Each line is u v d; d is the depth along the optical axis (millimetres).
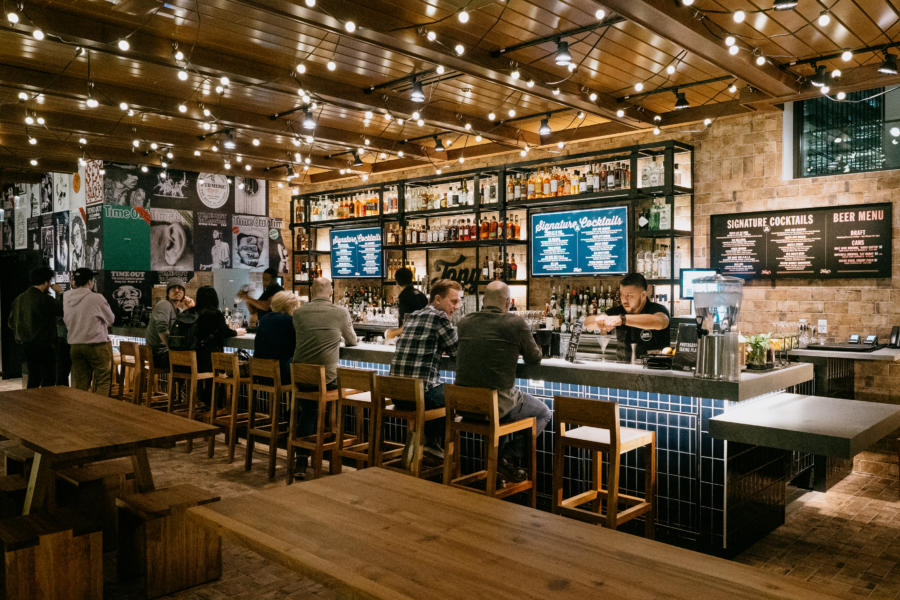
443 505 1960
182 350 6316
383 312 9141
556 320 7453
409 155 8234
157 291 8750
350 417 5660
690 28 4086
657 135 7066
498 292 3979
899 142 5734
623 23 4434
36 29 4102
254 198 10523
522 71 5152
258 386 5211
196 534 3146
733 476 3646
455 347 4414
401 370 4391
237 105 6441
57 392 4203
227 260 10133
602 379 3818
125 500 3150
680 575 1472
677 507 3768
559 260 7574
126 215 8977
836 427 2994
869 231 5801
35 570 2662
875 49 4797
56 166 9258
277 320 5461
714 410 3619
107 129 7082
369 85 5816
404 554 1581
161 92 5996
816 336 6109
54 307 7395
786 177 6242
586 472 4098
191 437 3041
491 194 8039
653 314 4500
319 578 1488
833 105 6047
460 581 1432
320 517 1845
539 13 4285
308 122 6281
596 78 5570
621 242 7039
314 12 3918
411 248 8797
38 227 11117
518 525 1793
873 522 4336
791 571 3521
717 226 6672
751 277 6473
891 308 5711
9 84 5262
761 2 4055
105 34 4391
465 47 4750
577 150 7660
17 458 3951
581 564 1529
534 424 3922
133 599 3031
